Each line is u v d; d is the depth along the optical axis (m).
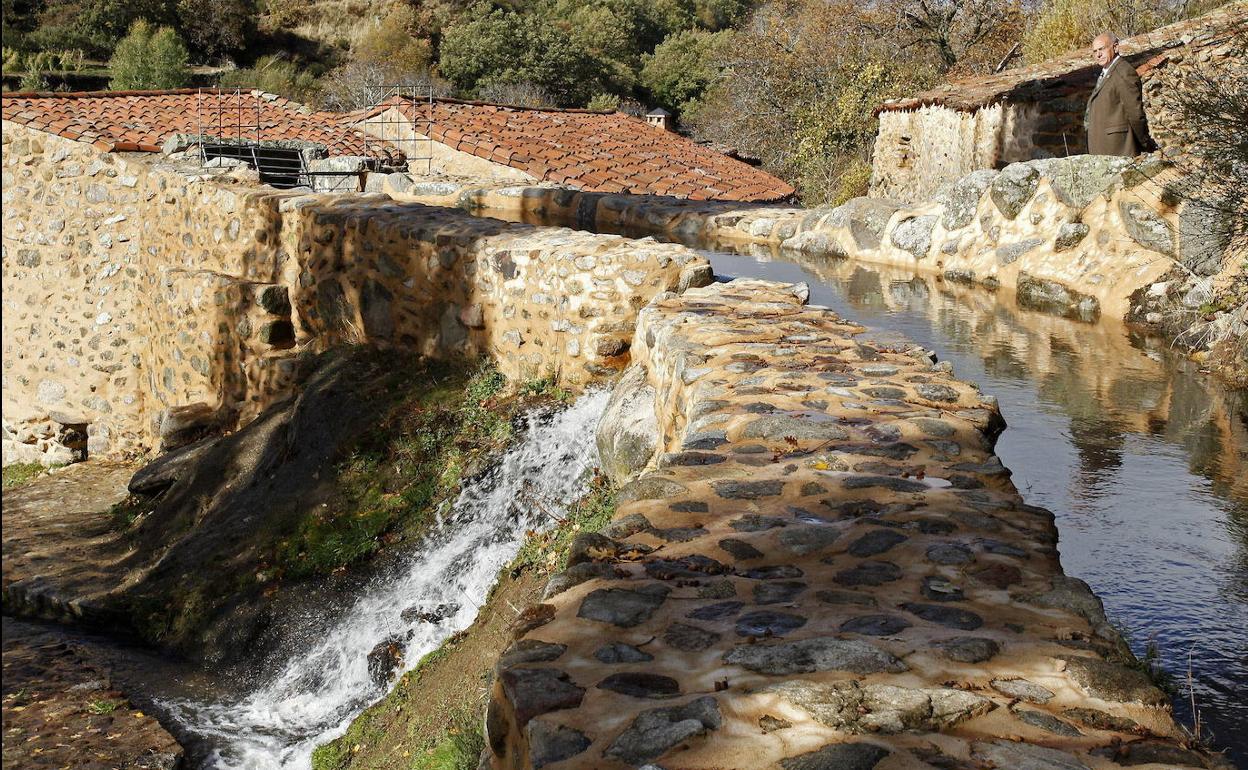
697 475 3.61
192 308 10.86
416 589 6.59
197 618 7.39
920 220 9.98
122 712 6.53
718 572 2.90
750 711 2.17
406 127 15.74
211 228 11.08
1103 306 7.71
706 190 15.41
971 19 26.58
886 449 3.81
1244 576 3.60
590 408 7.08
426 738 5.20
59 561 9.07
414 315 8.85
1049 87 12.91
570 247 7.68
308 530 7.56
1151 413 5.42
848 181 19.48
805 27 31.02
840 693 2.21
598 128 17.44
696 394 4.55
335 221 9.46
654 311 6.20
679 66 54.31
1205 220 7.23
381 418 8.26
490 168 14.93
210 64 47.00
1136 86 8.86
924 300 8.30
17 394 13.68
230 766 5.95
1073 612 2.63
